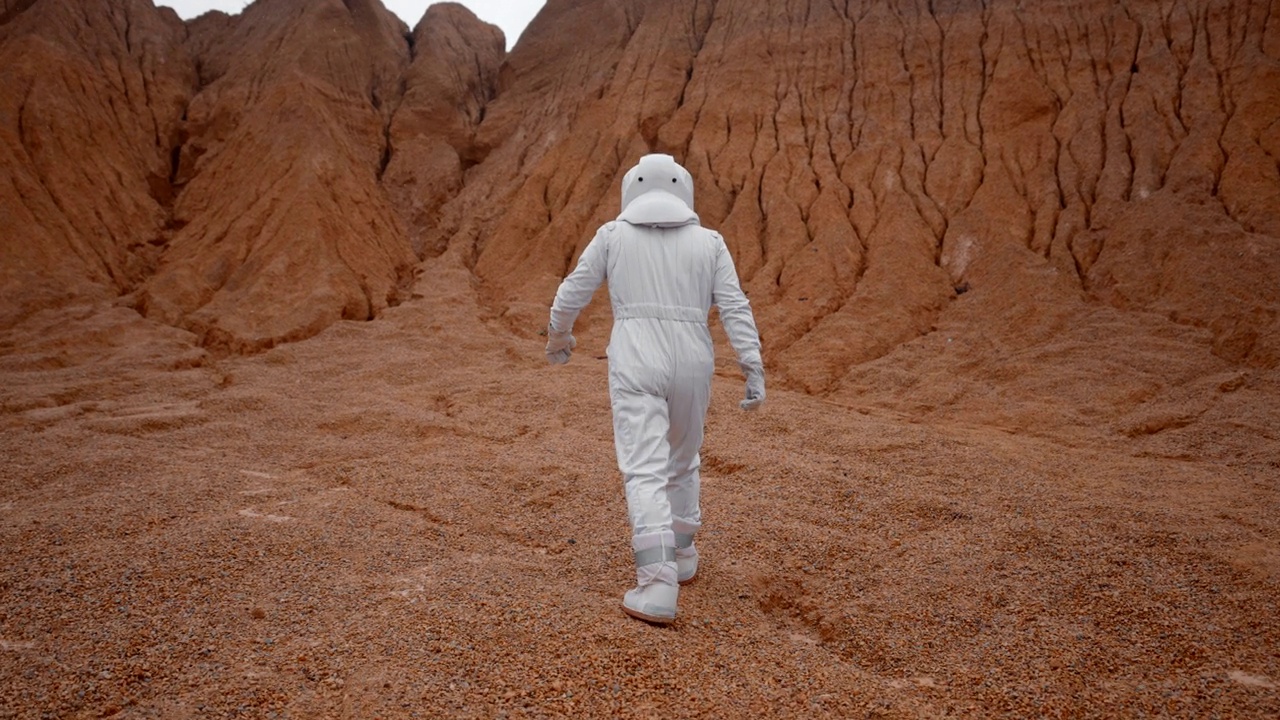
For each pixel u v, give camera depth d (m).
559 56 21.75
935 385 10.01
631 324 3.89
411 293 15.23
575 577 4.38
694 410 3.95
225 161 18.00
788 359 11.36
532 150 19.12
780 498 5.97
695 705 2.98
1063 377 9.47
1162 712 3.05
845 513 5.65
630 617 3.68
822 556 4.81
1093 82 14.80
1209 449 7.29
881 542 5.07
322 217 15.47
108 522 5.14
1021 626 3.81
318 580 4.14
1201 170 12.20
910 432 8.05
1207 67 13.75
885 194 14.35
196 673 3.15
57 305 13.80
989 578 4.36
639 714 2.90
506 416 8.90
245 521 5.04
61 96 17.19
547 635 3.41
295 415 8.77
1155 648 3.58
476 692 2.99
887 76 16.33
